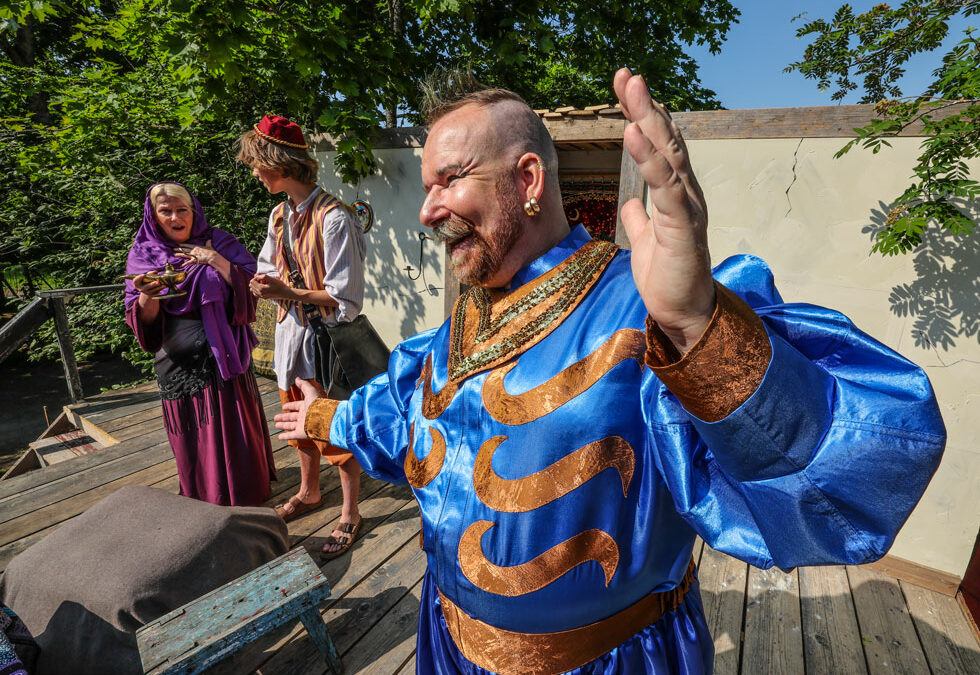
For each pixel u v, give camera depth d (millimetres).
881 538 530
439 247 4590
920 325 2514
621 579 714
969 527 2521
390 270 4918
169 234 2637
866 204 2578
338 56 4406
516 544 712
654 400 658
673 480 649
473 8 5023
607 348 689
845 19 2686
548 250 778
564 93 9367
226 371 2672
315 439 1199
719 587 2543
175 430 2744
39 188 8320
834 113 2592
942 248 2416
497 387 742
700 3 6883
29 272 9242
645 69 7145
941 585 2557
